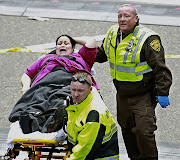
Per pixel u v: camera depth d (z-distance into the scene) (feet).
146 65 53.06
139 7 115.55
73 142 47.09
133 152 58.59
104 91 83.25
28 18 109.70
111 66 55.67
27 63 91.91
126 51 53.06
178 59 92.84
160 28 105.60
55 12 112.57
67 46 66.18
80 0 118.83
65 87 57.41
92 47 64.28
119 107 56.59
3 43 99.09
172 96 81.66
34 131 51.90
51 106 55.01
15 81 86.22
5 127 73.77
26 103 57.82
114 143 47.93
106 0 118.52
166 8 115.44
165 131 73.05
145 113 53.83
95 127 44.93
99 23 107.34
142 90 54.13
